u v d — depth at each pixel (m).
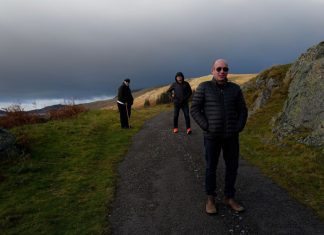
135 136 6.49
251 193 3.47
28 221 3.10
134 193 3.65
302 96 5.61
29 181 4.09
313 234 2.66
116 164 4.72
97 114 9.55
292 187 3.58
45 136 6.14
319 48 7.03
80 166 4.63
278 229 2.75
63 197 3.59
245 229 2.77
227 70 2.89
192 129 6.89
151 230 2.86
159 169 4.38
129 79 7.30
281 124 5.68
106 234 2.82
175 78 6.38
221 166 4.38
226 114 2.89
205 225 2.86
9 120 7.69
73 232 2.86
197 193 3.54
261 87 8.95
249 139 5.64
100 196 3.59
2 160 4.69
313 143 4.62
